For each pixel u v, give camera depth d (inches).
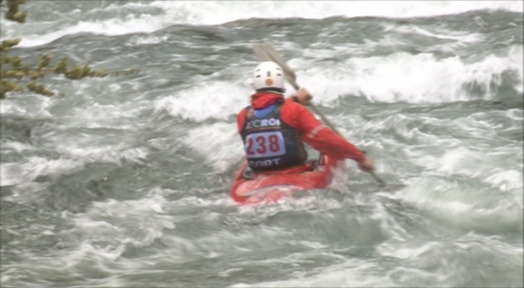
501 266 862.5
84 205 1069.8
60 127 1387.8
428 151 1213.1
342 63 1592.0
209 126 1378.0
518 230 965.8
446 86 1537.9
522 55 1630.2
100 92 1539.1
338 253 913.5
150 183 1145.4
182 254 921.5
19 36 2054.6
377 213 1000.9
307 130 1033.5
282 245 940.0
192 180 1154.7
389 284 828.0
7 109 1466.5
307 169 1060.5
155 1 2229.3
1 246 941.8
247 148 1057.5
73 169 1204.5
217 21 2158.0
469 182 1088.8
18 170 1203.9
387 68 1574.8
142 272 869.2
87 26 2114.9
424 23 1951.3
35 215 1037.2
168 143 1311.5
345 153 1036.5
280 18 2090.3
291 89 1509.6
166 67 1683.1
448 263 869.2
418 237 953.5
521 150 1200.2
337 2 2190.0
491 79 1530.5
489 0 2151.8
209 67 1670.8
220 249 932.0
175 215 1019.9
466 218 995.3
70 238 963.3
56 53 1833.2
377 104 1496.1
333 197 1032.8
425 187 1069.1
